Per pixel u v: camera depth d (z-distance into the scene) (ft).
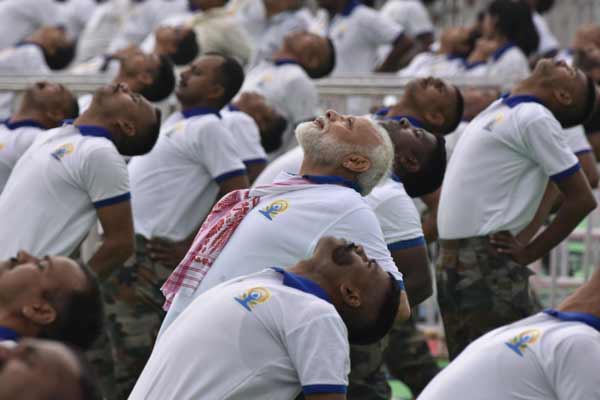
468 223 31.50
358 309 20.53
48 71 56.34
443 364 44.52
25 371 13.85
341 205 23.49
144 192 33.83
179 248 33.76
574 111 31.50
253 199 23.99
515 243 31.35
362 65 60.95
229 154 33.96
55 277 19.58
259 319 19.98
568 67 31.58
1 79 45.55
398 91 45.91
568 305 20.92
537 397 20.18
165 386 20.06
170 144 34.06
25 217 29.32
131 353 33.22
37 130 33.94
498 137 31.17
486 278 31.48
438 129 32.71
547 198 32.45
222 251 23.70
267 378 19.81
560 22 82.64
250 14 58.75
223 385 19.76
